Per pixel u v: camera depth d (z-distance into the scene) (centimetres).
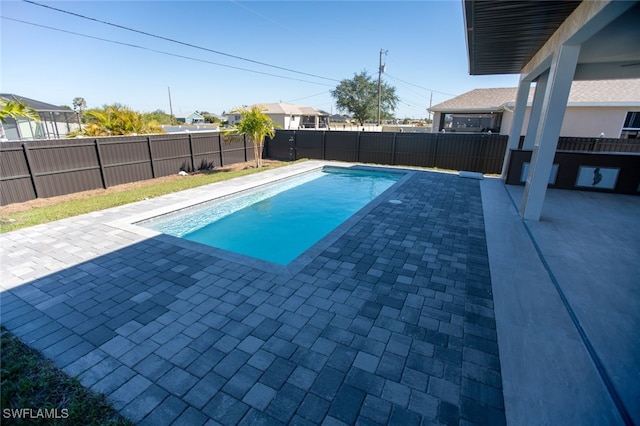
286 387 222
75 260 427
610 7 333
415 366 242
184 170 1127
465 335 277
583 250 456
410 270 399
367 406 207
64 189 801
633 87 1271
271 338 273
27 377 230
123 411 204
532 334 278
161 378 231
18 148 709
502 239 503
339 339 272
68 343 269
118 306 322
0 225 566
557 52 514
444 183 953
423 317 303
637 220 593
